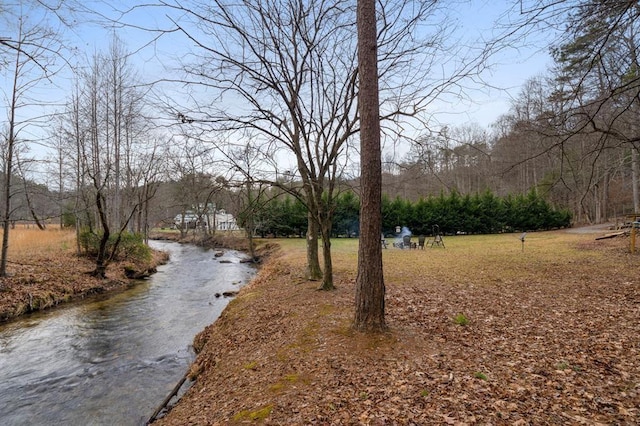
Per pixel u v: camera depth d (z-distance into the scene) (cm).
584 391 364
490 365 435
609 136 617
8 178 1162
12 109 1149
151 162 2134
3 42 391
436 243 2119
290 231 2962
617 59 554
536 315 638
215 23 647
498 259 1345
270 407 370
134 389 586
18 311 1008
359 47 517
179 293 1309
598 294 759
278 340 579
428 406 343
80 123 2062
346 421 328
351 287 923
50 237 1991
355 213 2778
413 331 554
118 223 2162
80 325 937
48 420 500
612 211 3269
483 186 3341
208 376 554
